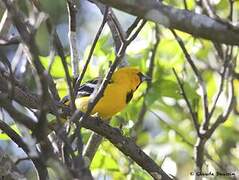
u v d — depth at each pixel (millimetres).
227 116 10766
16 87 8680
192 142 14625
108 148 12734
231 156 14453
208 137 10703
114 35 11469
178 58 13836
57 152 8250
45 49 12484
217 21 6270
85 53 12594
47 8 16906
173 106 14789
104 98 11953
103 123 9734
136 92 13781
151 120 16688
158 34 13211
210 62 14883
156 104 14469
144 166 9664
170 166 13977
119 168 12414
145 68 13719
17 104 9180
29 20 7434
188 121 15000
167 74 13781
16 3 7301
